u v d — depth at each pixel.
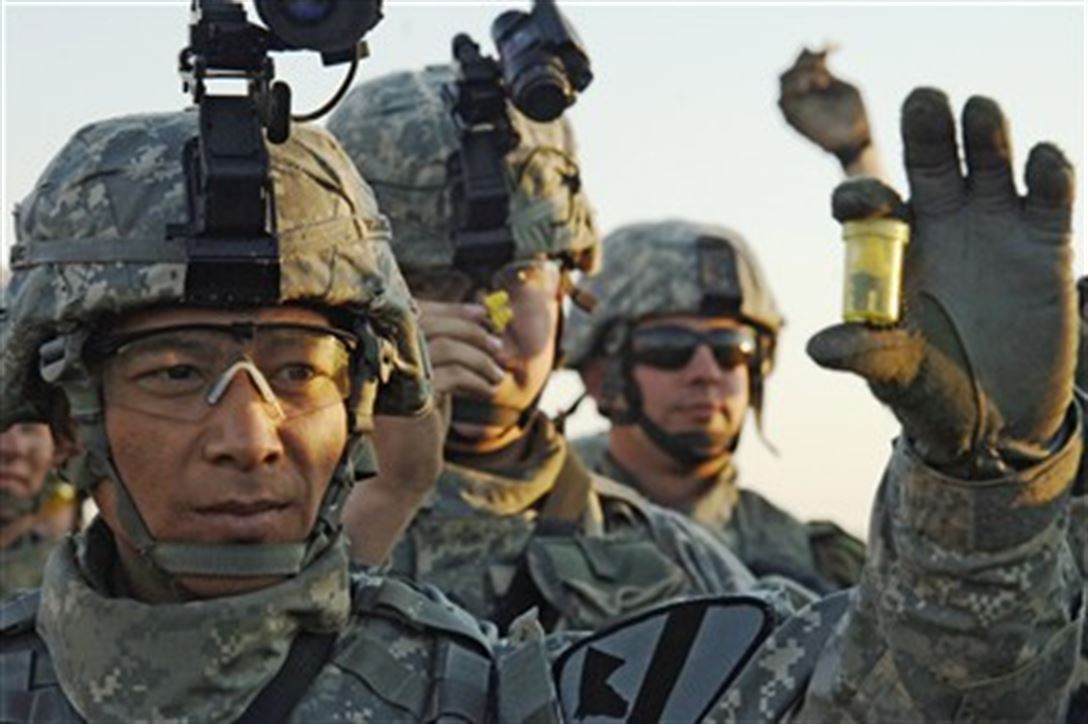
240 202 4.84
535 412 8.16
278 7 4.79
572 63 7.68
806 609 4.94
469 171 7.96
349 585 5.13
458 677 5.07
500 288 7.98
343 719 5.03
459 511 7.96
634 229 11.30
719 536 10.84
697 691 4.98
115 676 5.02
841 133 7.00
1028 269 4.29
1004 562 4.43
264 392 4.90
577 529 8.09
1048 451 4.41
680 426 10.98
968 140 4.30
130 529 4.98
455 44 8.04
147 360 4.93
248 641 5.00
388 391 5.31
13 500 9.66
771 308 11.21
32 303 5.01
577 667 5.11
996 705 4.57
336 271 4.97
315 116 4.93
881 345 4.25
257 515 4.93
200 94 4.88
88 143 5.08
